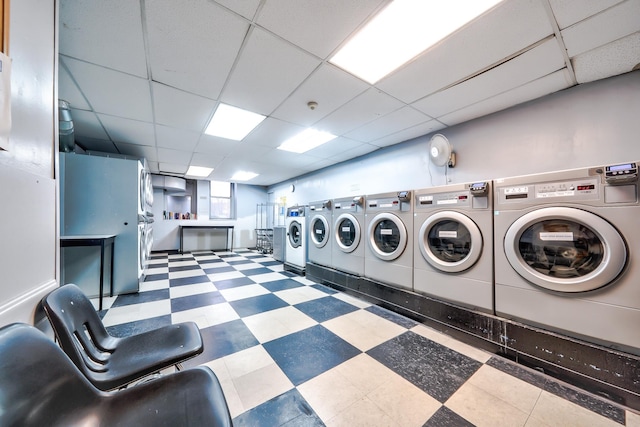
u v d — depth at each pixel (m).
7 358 0.52
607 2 1.21
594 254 1.36
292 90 2.11
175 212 6.97
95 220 2.76
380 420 1.09
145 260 3.89
